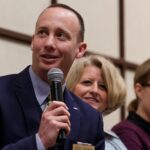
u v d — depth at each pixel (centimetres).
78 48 290
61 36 269
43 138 239
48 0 573
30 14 548
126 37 707
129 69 700
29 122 266
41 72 271
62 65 271
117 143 367
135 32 725
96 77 379
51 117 237
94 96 375
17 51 528
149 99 410
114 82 380
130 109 422
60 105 238
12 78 286
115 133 389
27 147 241
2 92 273
